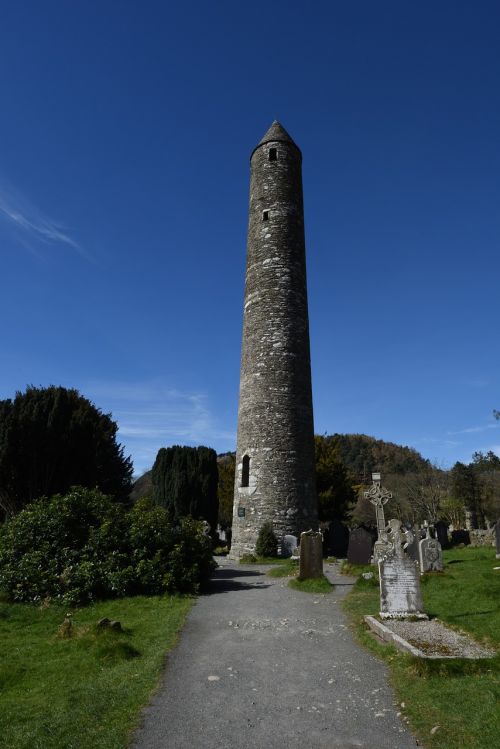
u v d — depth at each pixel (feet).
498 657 19.83
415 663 19.60
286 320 66.69
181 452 93.61
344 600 33.99
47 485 62.23
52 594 34.68
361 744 14.44
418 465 196.24
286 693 18.11
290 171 74.54
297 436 62.64
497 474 142.00
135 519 40.32
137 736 15.01
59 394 66.18
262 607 32.19
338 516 96.27
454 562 51.60
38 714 16.74
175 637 25.11
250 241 72.74
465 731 14.62
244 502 61.21
